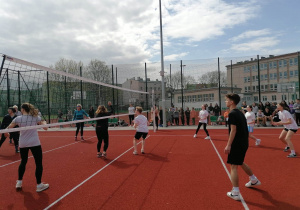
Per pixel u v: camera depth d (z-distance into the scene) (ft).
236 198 13.03
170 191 14.58
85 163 22.41
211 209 11.96
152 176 17.76
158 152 26.91
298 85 64.69
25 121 15.26
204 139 36.52
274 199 13.10
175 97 84.79
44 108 58.23
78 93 62.03
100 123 24.43
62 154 27.07
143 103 66.69
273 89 91.20
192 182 16.21
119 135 43.98
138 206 12.48
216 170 19.04
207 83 66.33
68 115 57.77
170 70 66.44
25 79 39.50
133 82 66.80
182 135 41.98
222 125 56.59
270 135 39.19
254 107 55.72
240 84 67.97
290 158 22.72
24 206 12.87
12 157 26.68
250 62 66.08
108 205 12.71
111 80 67.05
